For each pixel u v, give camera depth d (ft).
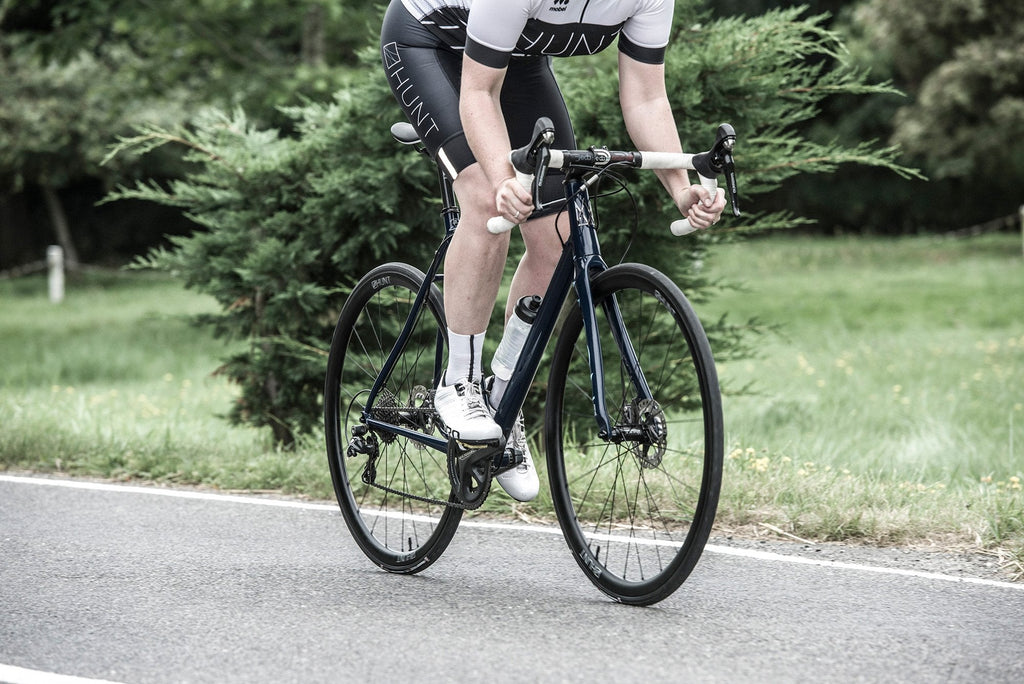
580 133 30.17
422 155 31.17
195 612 17.38
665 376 30.71
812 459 30.96
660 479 24.62
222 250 34.14
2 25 113.91
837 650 15.62
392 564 19.90
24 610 17.47
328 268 33.50
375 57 31.89
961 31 126.72
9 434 31.35
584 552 18.26
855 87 30.48
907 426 40.50
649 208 30.17
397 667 14.93
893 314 83.76
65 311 101.65
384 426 20.57
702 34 30.81
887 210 180.55
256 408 34.76
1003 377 50.21
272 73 78.33
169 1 78.07
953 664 15.11
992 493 24.62
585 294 17.19
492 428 18.20
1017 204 174.40
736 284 32.48
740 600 18.03
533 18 17.15
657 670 14.79
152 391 53.88
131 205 159.22
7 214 155.74
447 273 18.39
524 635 16.22
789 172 30.89
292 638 16.12
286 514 24.40
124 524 23.35
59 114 119.65
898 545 21.94
